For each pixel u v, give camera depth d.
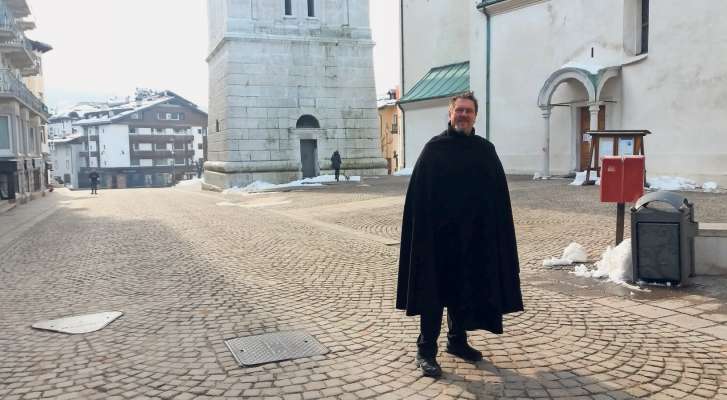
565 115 20.88
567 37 20.59
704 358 4.06
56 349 4.71
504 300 3.92
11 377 4.12
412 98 30.36
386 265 7.73
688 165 16.34
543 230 9.70
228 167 27.56
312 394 3.66
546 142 20.36
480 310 3.95
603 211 11.38
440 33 31.36
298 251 9.10
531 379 3.78
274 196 21.67
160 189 38.59
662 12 16.89
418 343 3.99
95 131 83.94
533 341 4.51
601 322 4.92
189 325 5.26
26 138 28.94
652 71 17.31
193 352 4.52
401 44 34.47
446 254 3.95
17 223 15.95
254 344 4.65
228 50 27.48
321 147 29.69
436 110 28.91
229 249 9.61
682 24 16.36
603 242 8.37
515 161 23.25
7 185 23.23
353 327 5.04
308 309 5.68
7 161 22.98
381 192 19.84
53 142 86.56
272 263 8.18
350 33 30.09
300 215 14.55
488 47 24.20
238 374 4.03
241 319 5.40
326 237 10.48
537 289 6.09
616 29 18.72
